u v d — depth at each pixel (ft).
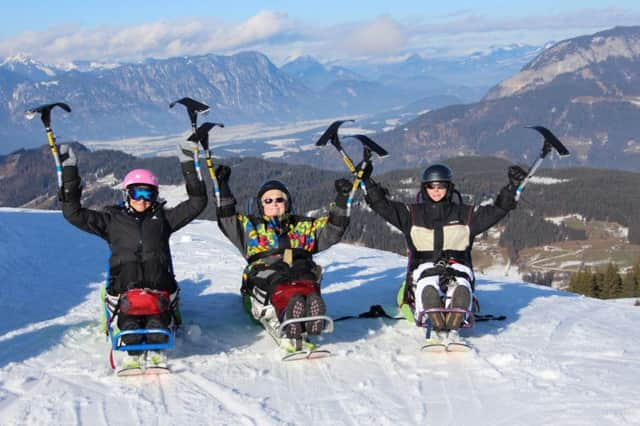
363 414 14.44
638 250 476.95
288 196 20.89
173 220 19.84
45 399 15.29
